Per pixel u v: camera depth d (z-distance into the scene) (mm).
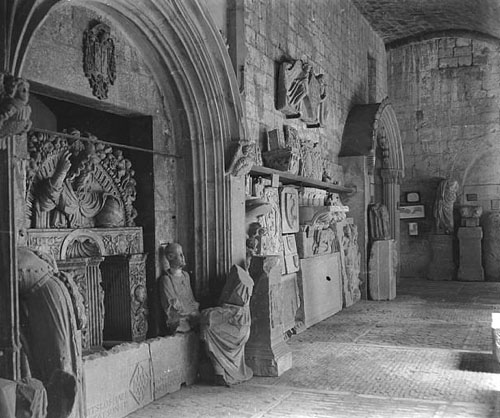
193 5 6363
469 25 15688
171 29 6277
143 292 6395
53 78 5180
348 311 11094
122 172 6332
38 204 5320
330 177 11602
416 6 14164
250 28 8484
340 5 12922
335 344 8242
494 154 16266
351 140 12812
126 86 6141
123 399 5328
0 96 4090
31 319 4484
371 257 12625
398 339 8516
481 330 9086
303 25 10609
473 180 16453
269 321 6699
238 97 7059
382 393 5941
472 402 5605
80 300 4676
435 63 16641
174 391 6051
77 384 4484
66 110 6797
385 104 13477
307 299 9578
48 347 4445
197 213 6895
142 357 5617
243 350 6500
